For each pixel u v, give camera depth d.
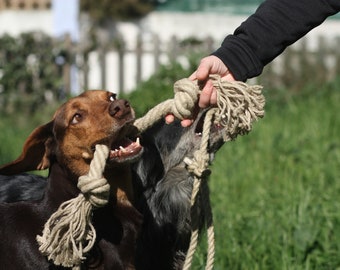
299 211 6.17
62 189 4.20
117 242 4.18
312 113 11.16
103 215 4.17
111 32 20.77
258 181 7.70
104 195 3.83
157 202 4.46
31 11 18.36
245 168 8.14
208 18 20.84
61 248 3.90
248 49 3.83
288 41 3.85
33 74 14.44
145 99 9.15
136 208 4.43
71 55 14.66
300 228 5.83
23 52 14.40
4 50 14.35
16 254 4.18
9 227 4.24
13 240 4.21
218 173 7.88
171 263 4.58
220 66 3.85
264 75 14.81
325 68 15.16
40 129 4.13
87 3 20.34
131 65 17.94
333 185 7.27
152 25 20.80
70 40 14.66
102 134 3.94
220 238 5.95
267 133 9.73
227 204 6.90
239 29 3.88
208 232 4.18
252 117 3.91
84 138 3.99
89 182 3.79
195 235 4.20
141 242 4.44
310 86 14.07
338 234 5.84
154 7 20.84
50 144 4.17
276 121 10.66
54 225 3.96
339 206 6.39
